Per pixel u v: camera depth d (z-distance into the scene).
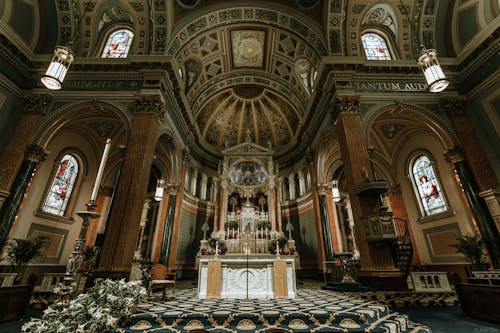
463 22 9.05
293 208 15.80
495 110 7.96
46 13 9.37
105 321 2.91
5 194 7.08
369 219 6.71
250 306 4.70
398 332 3.87
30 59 8.73
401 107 8.73
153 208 13.38
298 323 3.86
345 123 8.24
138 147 7.64
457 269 8.84
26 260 6.76
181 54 10.87
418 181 11.16
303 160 15.62
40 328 2.53
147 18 9.48
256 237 13.37
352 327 3.71
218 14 11.00
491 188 7.27
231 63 14.40
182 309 4.37
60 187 10.01
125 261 6.32
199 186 16.23
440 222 9.75
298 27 10.87
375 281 6.28
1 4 8.10
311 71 12.51
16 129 7.94
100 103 8.44
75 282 3.26
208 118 17.23
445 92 8.81
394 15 10.12
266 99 17.12
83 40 9.80
